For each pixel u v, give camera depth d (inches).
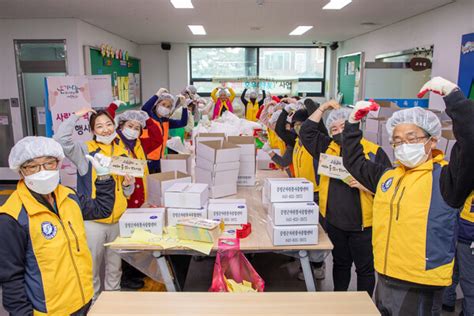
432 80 56.1
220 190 106.3
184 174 104.0
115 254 97.0
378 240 65.9
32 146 57.2
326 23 259.1
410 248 60.3
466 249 86.0
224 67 395.2
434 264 59.3
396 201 62.2
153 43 383.9
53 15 222.7
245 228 84.1
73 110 175.5
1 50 232.2
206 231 78.0
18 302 55.5
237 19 242.4
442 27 202.7
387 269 63.9
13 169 58.7
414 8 208.1
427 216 58.8
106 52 279.0
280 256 142.7
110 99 183.0
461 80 181.6
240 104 328.5
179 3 193.9
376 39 291.3
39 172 57.3
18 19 230.2
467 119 51.8
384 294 66.0
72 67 236.2
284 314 58.7
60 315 58.8
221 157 104.1
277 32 305.0
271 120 143.3
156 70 396.5
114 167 81.5
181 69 386.3
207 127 155.7
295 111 120.8
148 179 99.7
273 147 166.9
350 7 205.9
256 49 391.9
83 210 76.6
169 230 83.7
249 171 120.6
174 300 63.1
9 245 54.3
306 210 78.4
